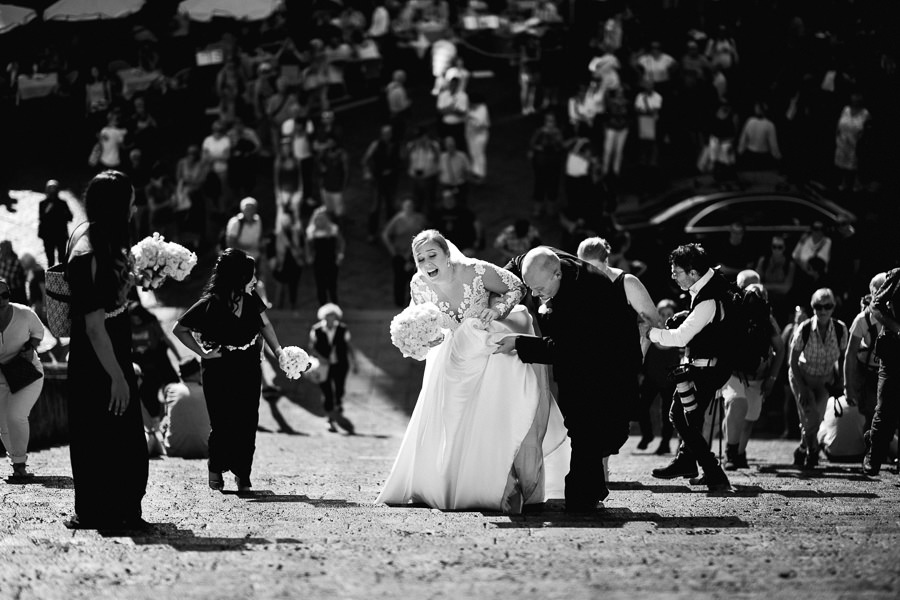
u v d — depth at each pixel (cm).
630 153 4628
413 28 5556
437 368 1452
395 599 859
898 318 1869
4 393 1772
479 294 1431
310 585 915
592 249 1548
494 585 908
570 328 1389
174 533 1205
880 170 4472
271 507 1441
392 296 4012
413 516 1355
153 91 4891
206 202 4422
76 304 1198
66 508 1411
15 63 5059
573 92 5281
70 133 4959
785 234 3747
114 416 1226
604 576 940
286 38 4994
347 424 3197
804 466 2075
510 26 5575
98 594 889
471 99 4669
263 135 4884
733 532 1192
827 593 869
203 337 1608
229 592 891
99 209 1204
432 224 3859
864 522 1277
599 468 1404
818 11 5028
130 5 4600
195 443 2270
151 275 1315
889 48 4881
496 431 1416
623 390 1393
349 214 4581
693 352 1636
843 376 2147
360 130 5175
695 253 1592
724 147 4331
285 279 3841
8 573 975
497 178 4769
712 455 1652
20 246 4122
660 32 5194
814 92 4738
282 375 3503
